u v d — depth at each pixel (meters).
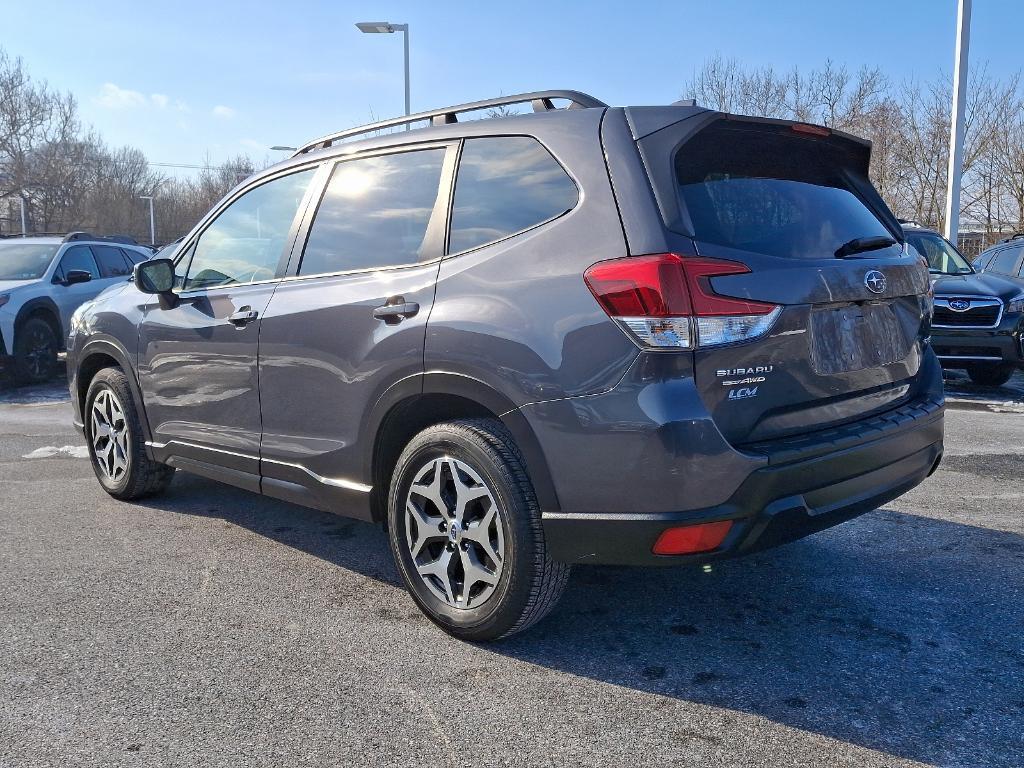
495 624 2.91
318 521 4.54
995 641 3.02
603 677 2.79
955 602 3.37
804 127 3.02
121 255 12.21
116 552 4.04
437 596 3.11
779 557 3.89
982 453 5.97
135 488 4.77
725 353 2.51
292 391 3.56
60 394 9.70
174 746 2.40
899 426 2.98
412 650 3.00
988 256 11.98
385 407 3.15
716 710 2.58
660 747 2.38
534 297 2.74
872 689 2.69
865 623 3.18
